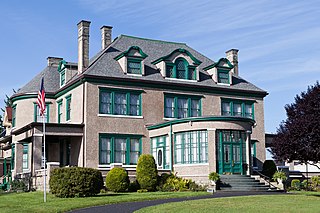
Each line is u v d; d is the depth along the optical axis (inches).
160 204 814.5
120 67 1424.7
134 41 1589.6
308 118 997.8
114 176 1131.3
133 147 1391.5
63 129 1306.6
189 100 1488.7
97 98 1350.9
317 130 980.6
